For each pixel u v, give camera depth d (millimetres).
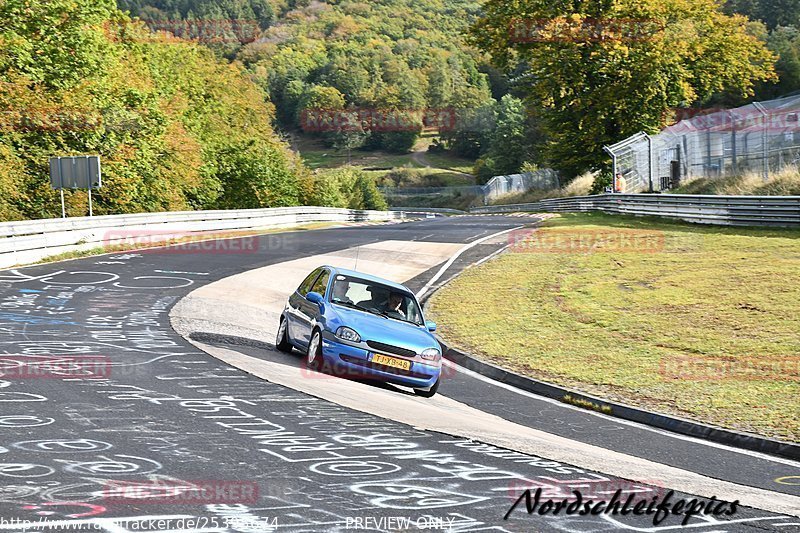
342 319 15461
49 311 20578
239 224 58469
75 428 9742
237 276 30250
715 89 82062
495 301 27516
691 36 76625
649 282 29047
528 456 10383
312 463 8984
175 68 95875
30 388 11836
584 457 10859
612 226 46875
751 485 10461
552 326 23672
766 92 116188
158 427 10070
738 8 171125
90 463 8344
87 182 38188
